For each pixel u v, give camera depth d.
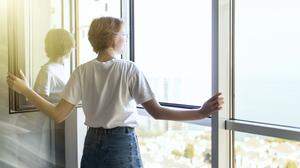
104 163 1.76
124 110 1.77
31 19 2.60
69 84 1.83
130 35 3.06
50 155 2.81
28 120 2.67
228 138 2.16
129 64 1.80
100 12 2.99
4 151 2.56
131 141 1.80
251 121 2.09
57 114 1.83
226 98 2.14
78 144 2.81
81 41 2.86
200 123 2.39
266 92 2.01
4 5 2.49
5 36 2.51
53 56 2.72
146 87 1.79
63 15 2.78
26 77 2.56
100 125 1.77
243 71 2.12
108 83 1.76
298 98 1.86
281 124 1.95
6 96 2.53
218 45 2.09
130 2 3.06
